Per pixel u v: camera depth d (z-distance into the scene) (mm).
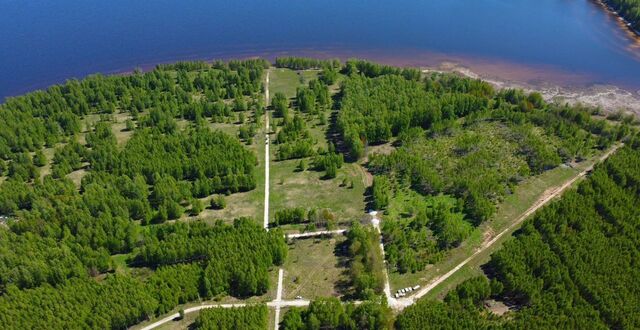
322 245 93812
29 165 114375
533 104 133000
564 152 111312
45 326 77062
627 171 99750
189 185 107938
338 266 89250
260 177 114062
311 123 133250
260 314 78250
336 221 99000
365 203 103688
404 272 87188
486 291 79250
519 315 75500
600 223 88875
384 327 75062
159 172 110938
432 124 122938
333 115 136500
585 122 121938
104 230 95875
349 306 78125
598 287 77438
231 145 119500
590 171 108125
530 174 107562
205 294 84875
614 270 80188
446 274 86688
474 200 99062
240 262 86250
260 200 106875
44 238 92938
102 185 107312
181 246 89812
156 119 131000
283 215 98375
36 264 85875
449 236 90375
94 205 100375
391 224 94312
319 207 103562
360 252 89312
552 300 76688
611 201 92750
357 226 93938
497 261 85062
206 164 112562
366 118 127250
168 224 96688
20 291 83188
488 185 101750
